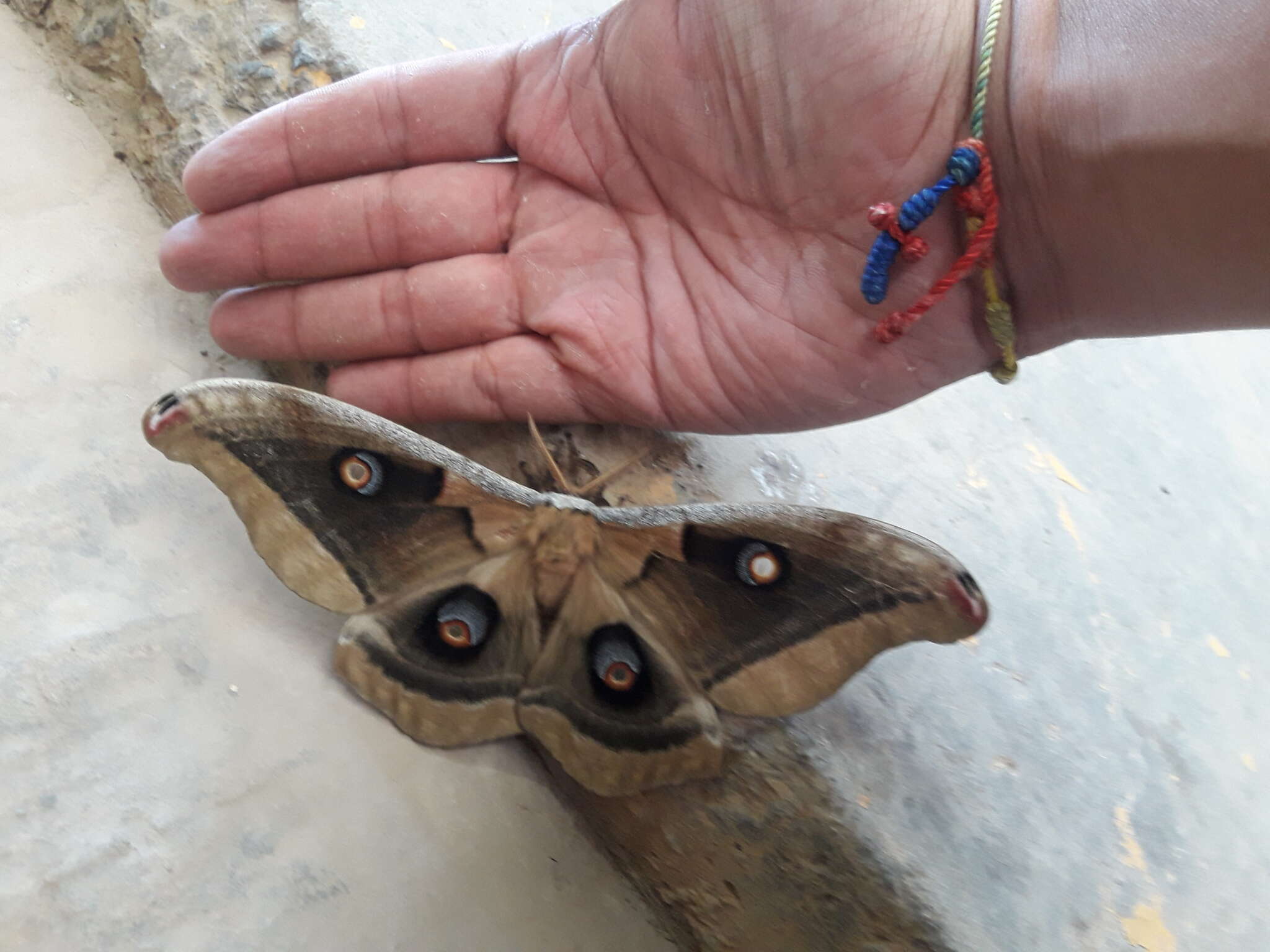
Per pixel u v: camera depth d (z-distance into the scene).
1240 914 0.23
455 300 0.23
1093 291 0.21
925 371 0.23
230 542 0.23
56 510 0.22
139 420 0.24
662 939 0.24
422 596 0.20
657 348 0.23
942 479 0.29
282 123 0.22
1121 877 0.23
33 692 0.20
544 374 0.23
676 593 0.19
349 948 0.20
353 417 0.18
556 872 0.23
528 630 0.20
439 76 0.22
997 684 0.25
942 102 0.20
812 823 0.21
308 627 0.22
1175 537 0.33
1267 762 0.27
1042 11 0.19
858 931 0.21
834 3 0.19
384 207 0.23
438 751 0.22
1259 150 0.17
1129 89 0.18
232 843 0.20
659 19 0.21
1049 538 0.30
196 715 0.21
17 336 0.24
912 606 0.17
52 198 0.26
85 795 0.19
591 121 0.22
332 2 0.28
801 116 0.21
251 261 0.23
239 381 0.18
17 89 0.27
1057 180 0.19
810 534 0.18
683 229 0.23
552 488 0.24
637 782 0.20
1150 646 0.28
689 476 0.25
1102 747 0.25
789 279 0.22
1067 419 0.34
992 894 0.21
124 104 0.28
